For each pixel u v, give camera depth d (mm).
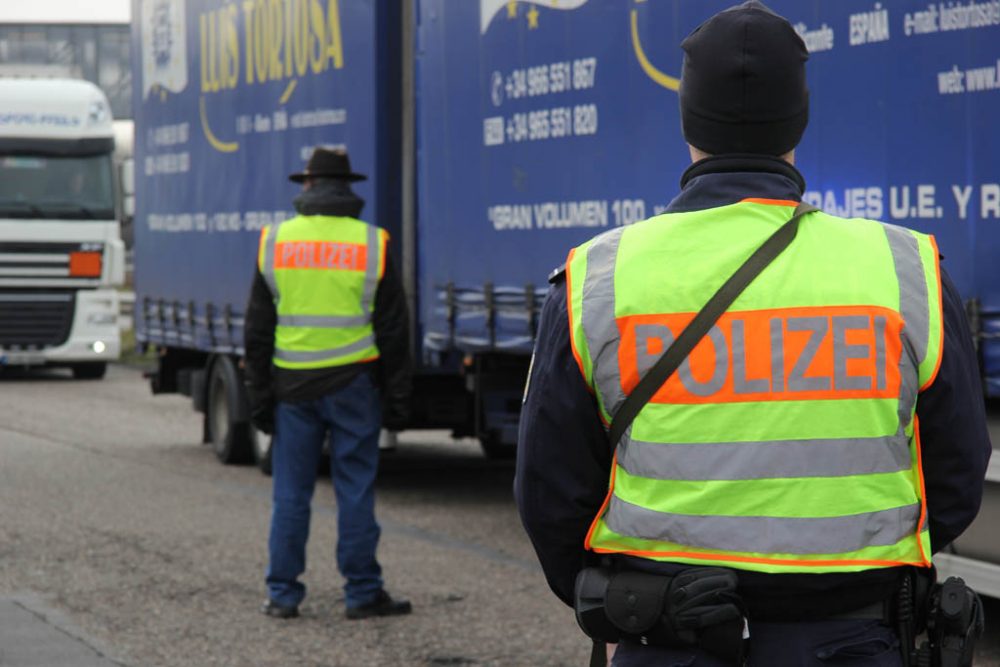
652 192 11734
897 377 3717
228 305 18766
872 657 3744
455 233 14500
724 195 3861
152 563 12250
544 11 13008
